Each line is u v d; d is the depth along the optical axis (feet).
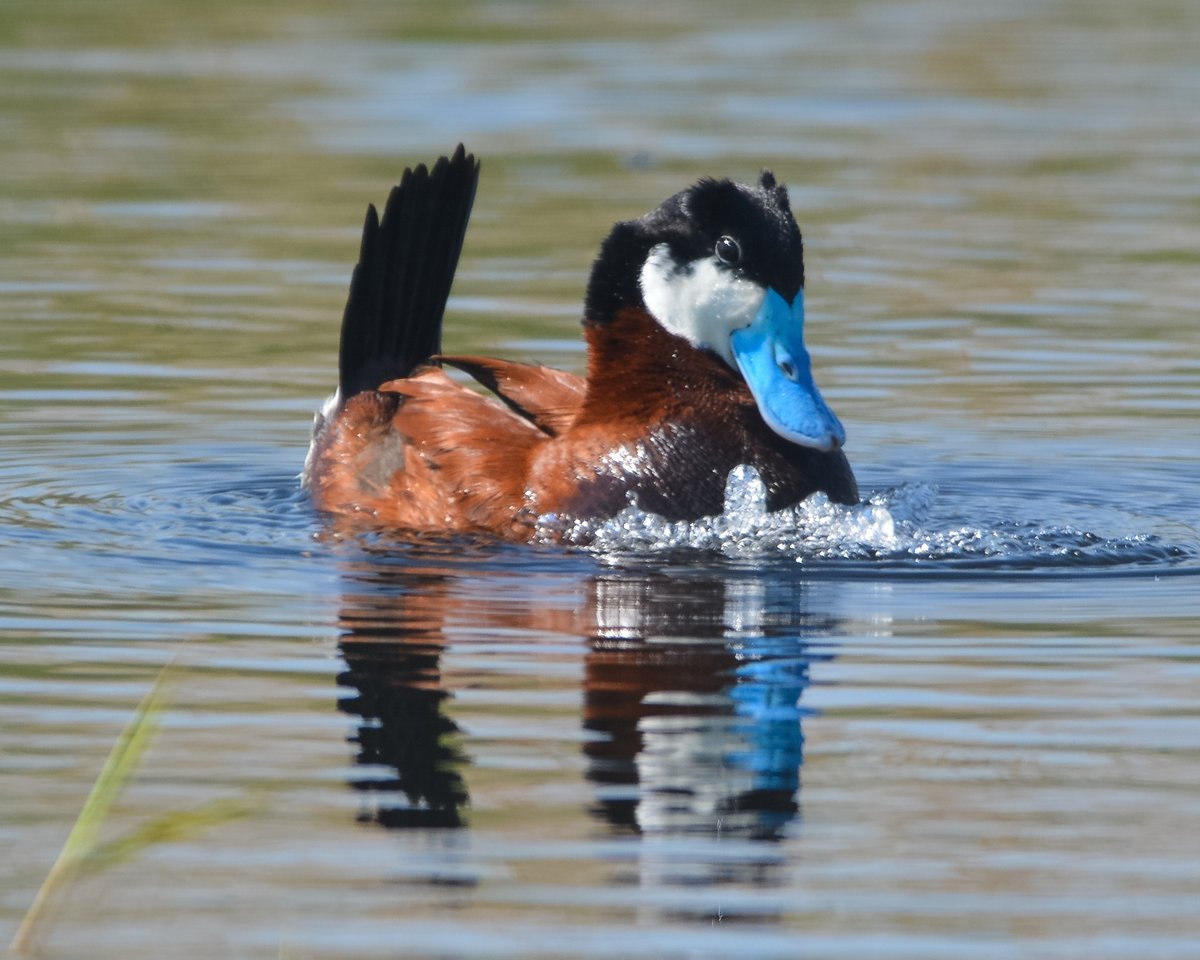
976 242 62.34
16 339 50.42
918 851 20.81
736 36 105.91
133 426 42.57
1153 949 18.66
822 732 24.25
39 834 21.09
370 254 38.75
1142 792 22.36
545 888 19.90
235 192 69.72
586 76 93.30
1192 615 29.53
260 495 37.35
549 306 54.54
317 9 115.44
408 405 36.47
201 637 28.02
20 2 115.03
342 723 24.39
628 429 34.83
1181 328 51.85
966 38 105.29
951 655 27.43
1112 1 120.06
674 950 18.63
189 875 20.21
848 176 72.43
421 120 82.33
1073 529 34.86
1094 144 78.18
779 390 34.68
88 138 78.54
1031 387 46.50
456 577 31.35
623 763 23.13
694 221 35.04
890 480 38.96
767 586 31.04
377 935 18.92
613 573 31.63
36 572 31.58
